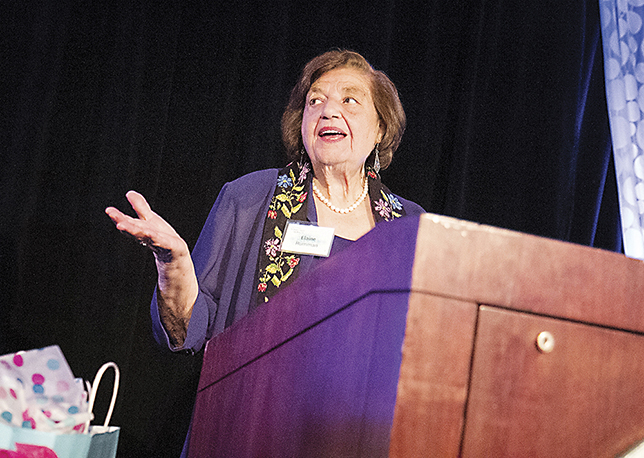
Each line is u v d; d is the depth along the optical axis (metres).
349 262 0.55
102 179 2.53
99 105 2.56
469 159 2.93
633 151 2.82
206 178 2.65
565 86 2.98
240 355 0.81
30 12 2.52
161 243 0.93
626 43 2.89
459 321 0.44
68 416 0.84
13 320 2.39
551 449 0.44
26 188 2.46
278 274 1.50
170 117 2.66
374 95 1.72
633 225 2.78
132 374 2.46
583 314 0.46
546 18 3.02
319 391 0.57
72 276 2.46
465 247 0.45
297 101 1.79
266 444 0.68
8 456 0.77
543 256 0.46
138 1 2.64
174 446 2.42
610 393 0.46
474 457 0.43
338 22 2.81
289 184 1.66
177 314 1.12
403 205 1.80
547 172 2.94
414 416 0.43
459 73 2.94
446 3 2.98
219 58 2.71
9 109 2.47
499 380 0.44
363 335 0.50
